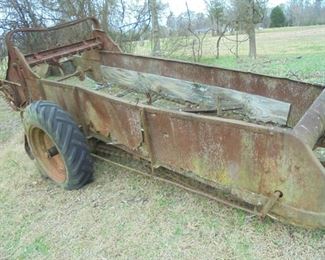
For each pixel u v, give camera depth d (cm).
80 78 480
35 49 807
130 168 325
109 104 285
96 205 307
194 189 287
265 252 235
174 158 263
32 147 354
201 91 383
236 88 353
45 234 282
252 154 217
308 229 238
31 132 342
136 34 903
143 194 313
